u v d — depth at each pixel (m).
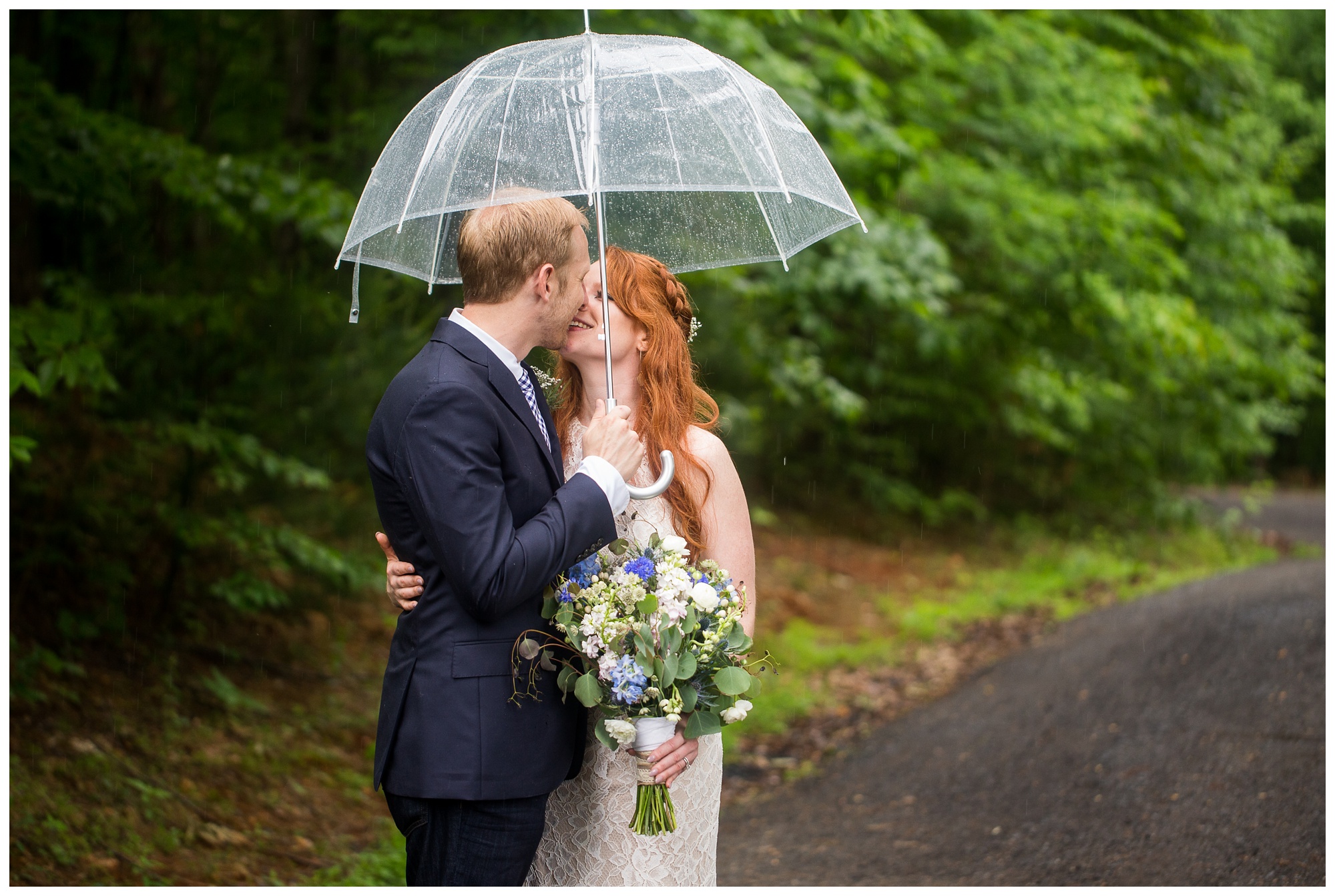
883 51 6.95
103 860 3.61
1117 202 10.08
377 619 6.55
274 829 4.18
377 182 2.16
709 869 2.39
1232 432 13.70
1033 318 10.80
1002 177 9.43
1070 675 6.14
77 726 4.41
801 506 11.41
